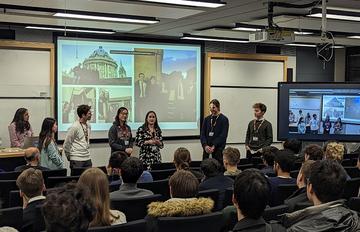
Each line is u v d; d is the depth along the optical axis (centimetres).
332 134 811
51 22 783
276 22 773
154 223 278
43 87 902
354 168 536
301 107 833
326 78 1228
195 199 289
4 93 866
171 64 1034
